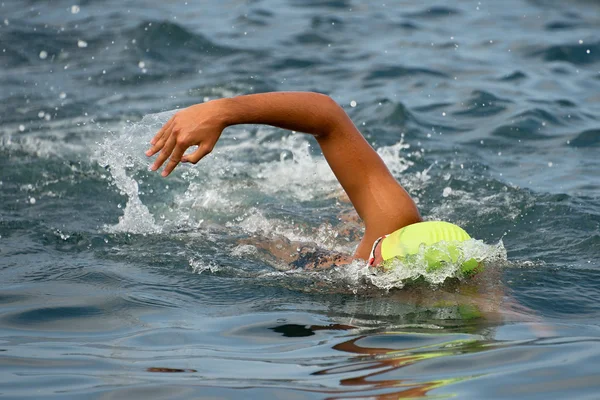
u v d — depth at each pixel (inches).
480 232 879.7
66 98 1393.9
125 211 930.1
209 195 1003.3
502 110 1316.4
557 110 1316.4
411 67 1518.2
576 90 1414.9
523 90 1407.5
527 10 1876.2
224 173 1087.0
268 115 639.8
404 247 665.0
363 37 1699.1
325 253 770.8
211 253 794.2
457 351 550.6
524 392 485.1
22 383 512.1
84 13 1850.4
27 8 1892.2
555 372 512.4
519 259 774.5
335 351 556.1
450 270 665.6
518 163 1127.6
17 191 1005.2
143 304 660.1
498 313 625.6
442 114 1311.5
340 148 679.7
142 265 759.1
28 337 593.6
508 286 685.3
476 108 1328.7
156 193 1006.4
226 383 505.7
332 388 493.4
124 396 490.9
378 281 671.8
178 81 1466.5
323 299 665.6
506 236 863.7
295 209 955.3
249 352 559.5
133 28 1688.0
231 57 1574.8
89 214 932.6
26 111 1331.2
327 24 1768.0
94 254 794.8
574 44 1626.5
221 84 1439.5
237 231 872.3
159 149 622.8
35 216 917.8
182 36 1648.6
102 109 1341.0
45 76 1503.4
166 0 1972.2
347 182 691.4
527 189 1012.5
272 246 809.5
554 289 685.3
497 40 1676.9
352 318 621.6
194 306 657.6
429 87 1425.9
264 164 1122.7
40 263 765.9
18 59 1585.9
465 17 1834.4
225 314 638.5
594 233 853.2
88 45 1646.2
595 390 486.9
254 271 743.1
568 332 587.8
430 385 494.9
